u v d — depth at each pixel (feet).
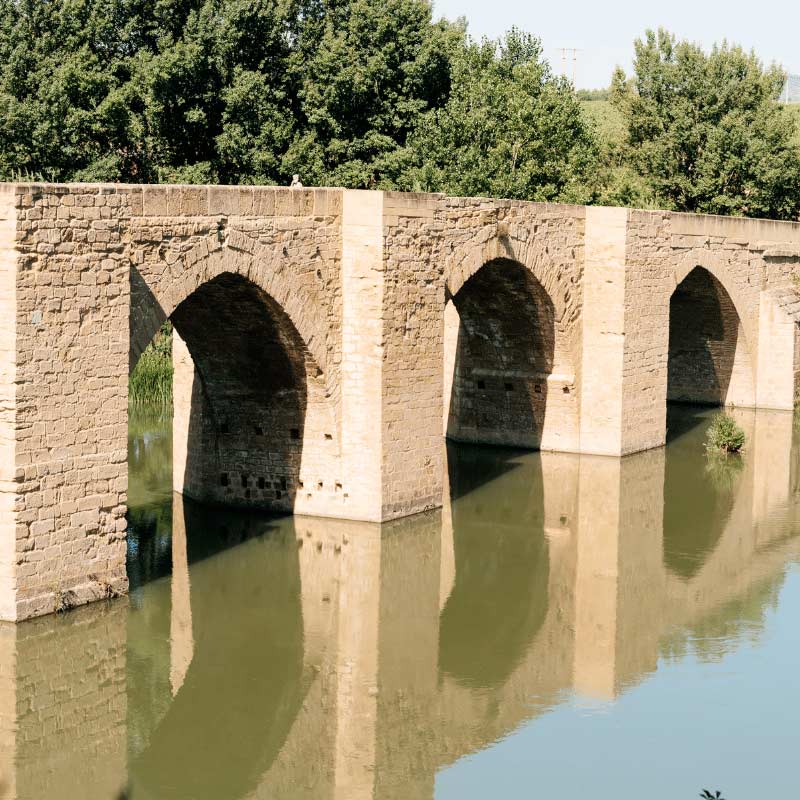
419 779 59.11
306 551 88.63
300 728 64.44
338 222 90.68
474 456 120.67
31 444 69.05
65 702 65.72
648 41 191.72
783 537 96.94
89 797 57.11
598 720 65.26
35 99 141.79
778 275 149.38
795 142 212.84
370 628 76.79
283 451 95.55
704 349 148.87
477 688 69.00
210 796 57.77
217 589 81.71
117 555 75.05
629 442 120.78
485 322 120.47
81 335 71.10
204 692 67.77
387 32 161.79
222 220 80.48
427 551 90.63
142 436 124.98
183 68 142.51
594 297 118.32
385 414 92.12
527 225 108.58
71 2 145.48
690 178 187.93
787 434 134.00
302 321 88.43
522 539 94.53
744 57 188.14
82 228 70.59
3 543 69.21
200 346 92.53
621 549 92.99
